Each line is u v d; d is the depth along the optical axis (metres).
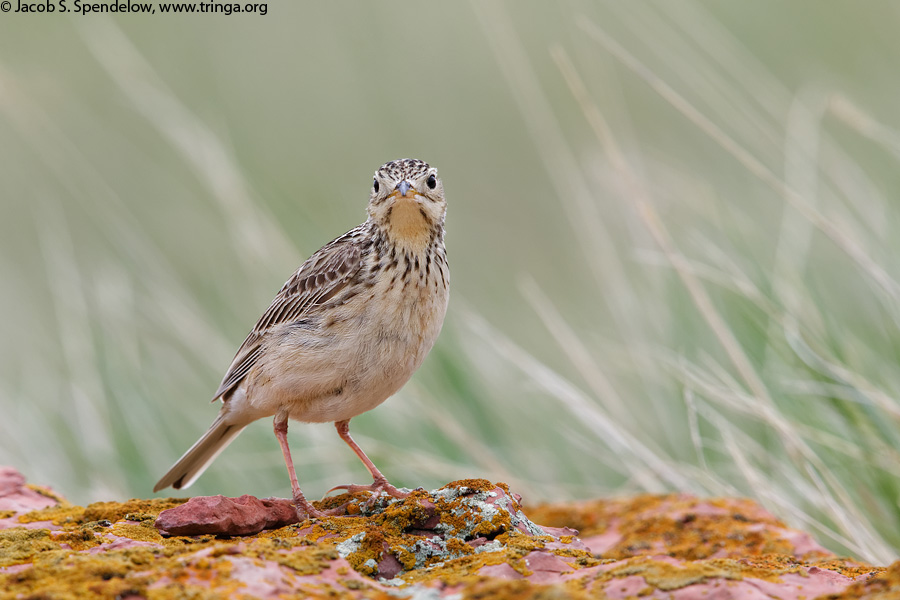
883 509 9.55
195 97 19.34
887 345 10.59
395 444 11.87
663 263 12.11
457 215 19.06
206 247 15.61
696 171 15.22
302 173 17.94
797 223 11.60
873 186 12.20
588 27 10.41
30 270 18.03
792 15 17.42
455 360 12.14
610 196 14.40
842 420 9.98
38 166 18.88
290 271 12.83
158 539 6.79
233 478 12.08
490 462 11.27
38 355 14.76
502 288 17.05
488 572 5.91
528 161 19.83
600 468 11.97
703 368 11.15
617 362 13.06
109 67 14.61
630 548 8.50
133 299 14.27
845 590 5.35
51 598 5.04
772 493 9.57
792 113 12.80
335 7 20.81
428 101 20.22
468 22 20.86
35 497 8.36
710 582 5.48
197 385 13.04
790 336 10.22
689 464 11.09
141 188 17.72
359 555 6.27
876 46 16.47
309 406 8.42
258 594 5.18
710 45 14.76
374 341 8.18
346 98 19.94
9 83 16.62
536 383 12.25
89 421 12.59
